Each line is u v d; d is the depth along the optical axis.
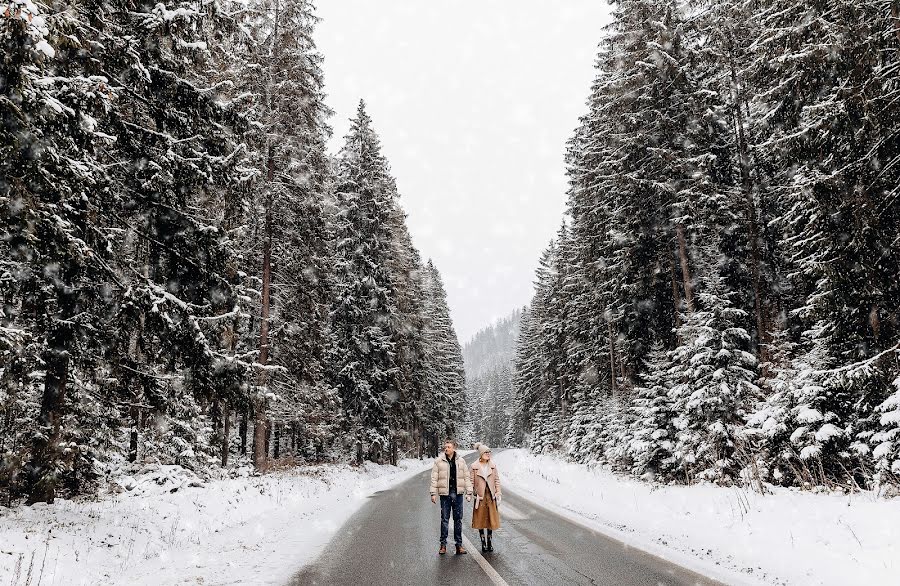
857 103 11.91
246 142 12.48
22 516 8.18
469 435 104.56
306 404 25.31
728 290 17.77
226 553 8.31
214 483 15.05
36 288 8.49
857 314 12.90
